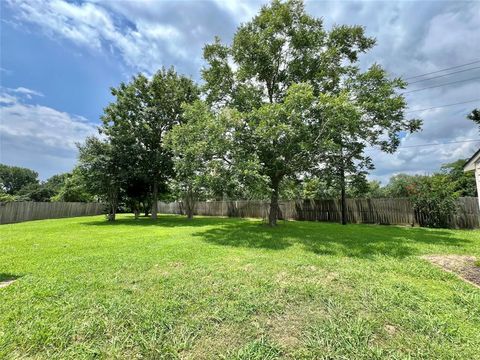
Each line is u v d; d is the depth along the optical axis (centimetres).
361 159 1191
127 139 1527
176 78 1675
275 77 1155
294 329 247
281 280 382
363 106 947
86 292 335
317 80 1108
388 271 430
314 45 1080
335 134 917
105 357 206
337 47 1094
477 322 259
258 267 450
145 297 319
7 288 349
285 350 215
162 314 274
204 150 877
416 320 260
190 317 269
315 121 916
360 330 242
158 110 1623
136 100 1591
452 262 478
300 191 1725
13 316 268
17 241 745
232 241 726
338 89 1122
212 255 544
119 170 1510
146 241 736
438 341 225
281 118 854
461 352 210
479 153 552
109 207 1688
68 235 877
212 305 297
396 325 253
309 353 210
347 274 408
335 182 1194
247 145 933
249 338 232
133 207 1753
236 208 1947
